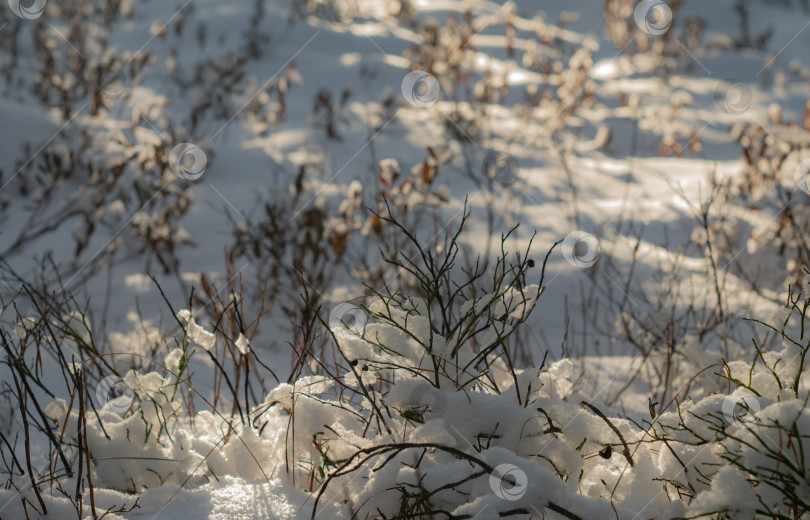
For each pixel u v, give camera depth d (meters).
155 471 1.70
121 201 4.55
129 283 3.73
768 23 13.29
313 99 7.36
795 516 1.24
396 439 1.52
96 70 5.86
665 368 2.72
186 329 1.86
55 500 1.54
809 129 4.93
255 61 8.84
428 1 12.39
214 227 4.48
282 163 5.56
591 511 1.30
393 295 1.73
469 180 5.34
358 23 10.62
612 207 4.97
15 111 5.39
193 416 2.19
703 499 1.26
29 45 7.83
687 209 4.86
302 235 4.00
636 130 7.17
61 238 4.21
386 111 6.81
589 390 2.69
